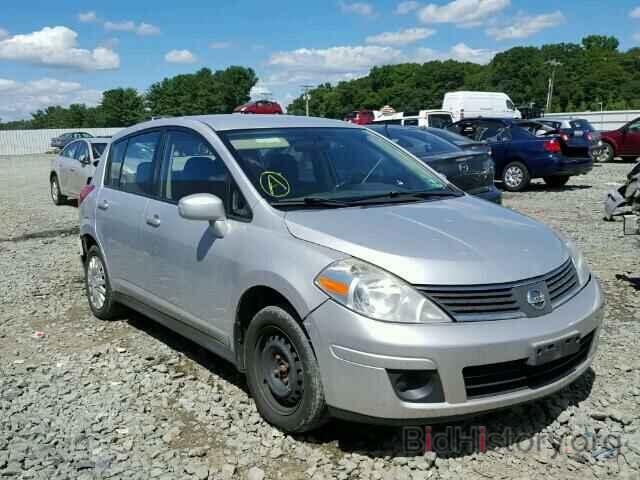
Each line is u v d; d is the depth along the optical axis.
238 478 3.38
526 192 15.55
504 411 4.01
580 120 23.45
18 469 3.47
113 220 5.54
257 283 3.79
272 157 4.42
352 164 4.69
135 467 3.50
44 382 4.67
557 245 3.95
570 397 4.17
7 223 12.52
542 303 3.47
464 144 10.66
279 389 3.76
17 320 6.20
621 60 114.38
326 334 3.38
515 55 116.69
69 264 8.64
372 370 3.24
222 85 100.38
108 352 5.26
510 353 3.29
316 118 5.30
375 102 119.50
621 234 9.48
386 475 3.37
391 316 3.26
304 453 3.58
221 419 4.02
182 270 4.55
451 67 119.25
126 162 5.68
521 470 3.41
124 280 5.49
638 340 5.14
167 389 4.48
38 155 50.44
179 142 4.93
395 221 3.85
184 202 4.09
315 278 3.48
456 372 3.22
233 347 4.13
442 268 3.37
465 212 4.19
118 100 101.81
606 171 21.05
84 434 3.87
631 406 4.05
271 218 3.94
